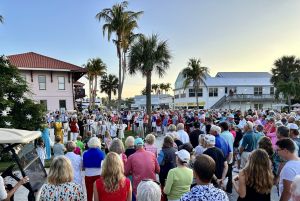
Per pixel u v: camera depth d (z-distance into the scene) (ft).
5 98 38.29
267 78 209.87
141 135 72.90
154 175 17.60
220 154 19.07
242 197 11.51
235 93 200.23
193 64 154.61
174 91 233.14
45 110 43.45
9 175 17.89
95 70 201.77
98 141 20.48
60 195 11.45
